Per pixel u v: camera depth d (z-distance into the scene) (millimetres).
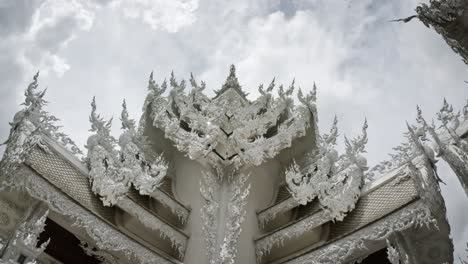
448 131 9695
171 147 16812
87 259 13531
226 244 12422
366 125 14469
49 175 10656
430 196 10594
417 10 10797
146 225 12711
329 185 13438
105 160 12414
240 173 15789
